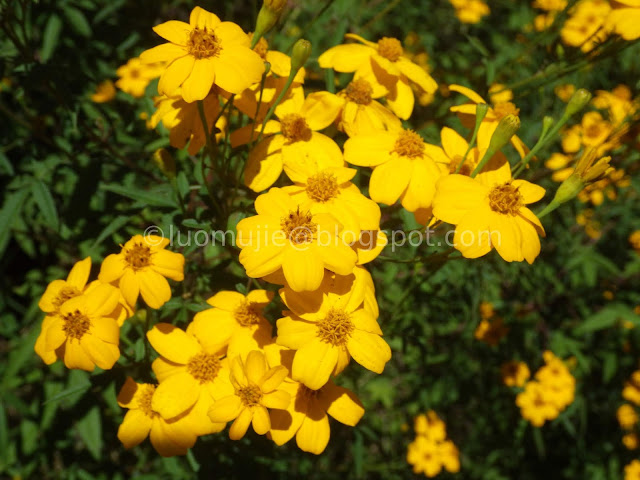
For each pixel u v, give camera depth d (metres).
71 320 0.15
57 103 0.26
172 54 0.15
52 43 0.26
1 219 0.22
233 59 0.15
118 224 0.20
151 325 0.18
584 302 0.39
